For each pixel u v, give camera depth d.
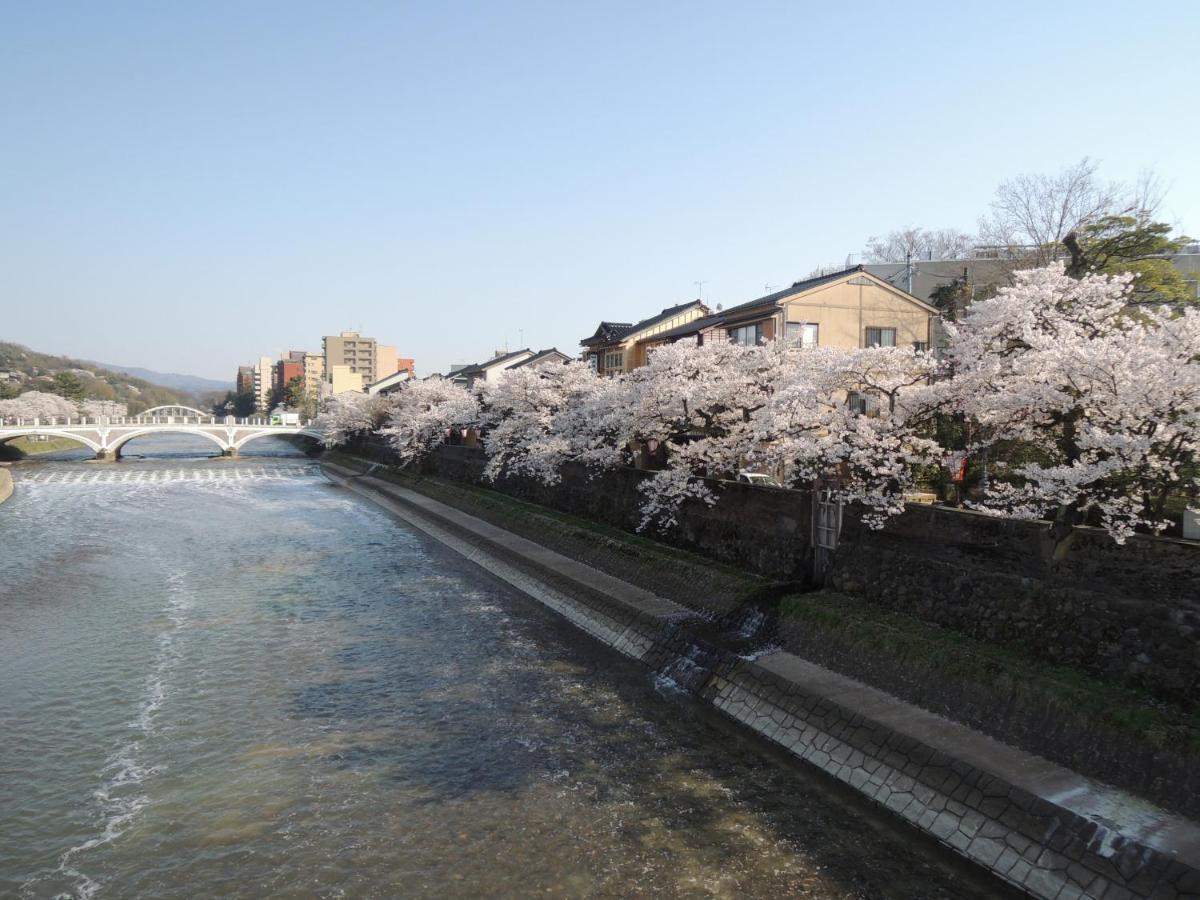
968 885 9.68
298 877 9.93
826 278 32.12
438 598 24.64
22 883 9.77
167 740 14.01
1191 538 14.61
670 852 10.45
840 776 12.29
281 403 156.75
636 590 22.22
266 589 25.70
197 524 39.81
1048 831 9.54
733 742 13.98
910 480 16.88
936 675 13.17
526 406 37.06
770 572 19.98
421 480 50.78
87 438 74.19
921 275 41.25
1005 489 14.26
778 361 22.45
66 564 29.17
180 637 20.22
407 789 12.24
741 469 24.94
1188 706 10.40
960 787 10.75
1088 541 12.21
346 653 18.98
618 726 14.68
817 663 15.41
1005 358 14.99
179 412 168.50
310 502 49.84
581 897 9.49
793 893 9.55
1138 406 11.66
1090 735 10.64
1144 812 9.37
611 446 28.23
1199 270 34.91
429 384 58.84
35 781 12.44
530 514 32.94
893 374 17.00
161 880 9.87
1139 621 11.29
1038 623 12.84
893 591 16.05
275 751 13.59
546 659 18.62
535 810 11.58
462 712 15.34
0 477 49.47
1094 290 15.53
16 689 16.41
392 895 9.55
